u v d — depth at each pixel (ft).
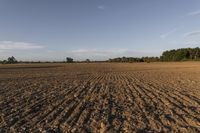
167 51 504.84
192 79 88.38
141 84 71.92
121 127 27.55
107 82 78.69
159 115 33.14
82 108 37.60
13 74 126.52
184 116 32.50
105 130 26.45
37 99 46.06
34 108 37.88
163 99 45.42
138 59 519.60
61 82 79.71
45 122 29.86
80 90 58.54
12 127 27.81
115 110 36.09
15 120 30.86
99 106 38.96
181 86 66.54
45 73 134.10
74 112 34.96
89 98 46.68
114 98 46.57
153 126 27.94
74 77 102.42
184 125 28.35
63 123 29.35
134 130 26.43
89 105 39.78
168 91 56.34
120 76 107.24
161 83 74.90
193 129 26.73
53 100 44.80
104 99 45.47
